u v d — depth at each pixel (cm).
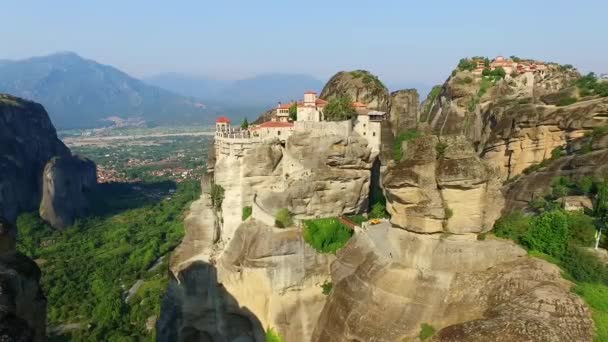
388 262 4419
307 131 6356
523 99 7725
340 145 6369
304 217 6134
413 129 8431
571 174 5750
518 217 4659
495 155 7281
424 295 4000
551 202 5259
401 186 4297
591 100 6706
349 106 6925
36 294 2927
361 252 4872
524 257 4112
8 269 2672
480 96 8325
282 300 5612
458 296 3878
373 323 4053
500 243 4162
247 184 6272
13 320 2370
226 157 6275
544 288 3572
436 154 4256
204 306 6419
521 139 6881
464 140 4256
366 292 4328
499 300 3678
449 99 8569
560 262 4003
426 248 4228
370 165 6694
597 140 5750
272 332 5591
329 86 8719
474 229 4169
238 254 5869
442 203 4181
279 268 5603
